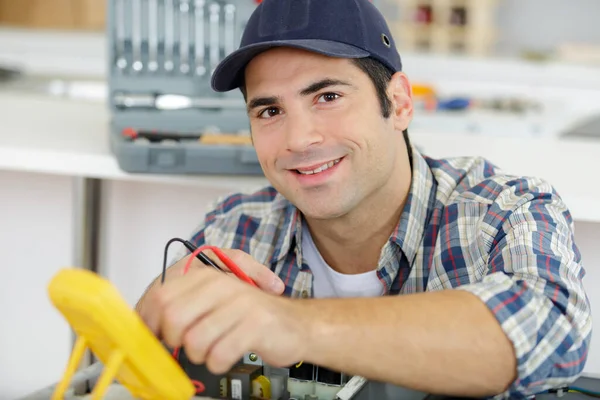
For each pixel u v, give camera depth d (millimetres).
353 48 931
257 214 1175
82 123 1791
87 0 3066
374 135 951
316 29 928
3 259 1702
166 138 1401
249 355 860
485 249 958
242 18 1508
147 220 1646
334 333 732
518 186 1000
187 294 713
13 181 1662
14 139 1553
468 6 3180
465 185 1064
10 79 2645
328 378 871
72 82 2596
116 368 621
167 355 650
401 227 1026
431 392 771
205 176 1375
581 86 2988
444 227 1021
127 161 1353
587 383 915
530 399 845
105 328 608
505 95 2883
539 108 2398
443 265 1004
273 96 937
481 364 761
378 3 3297
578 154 1611
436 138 1771
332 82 921
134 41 1487
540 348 793
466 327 764
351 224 1024
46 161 1440
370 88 948
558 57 3096
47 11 3076
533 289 824
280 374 880
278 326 705
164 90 1489
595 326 1391
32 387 1761
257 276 880
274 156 961
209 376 831
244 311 697
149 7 1481
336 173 951
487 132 2035
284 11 937
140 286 1680
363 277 1087
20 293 1714
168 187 1622
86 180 1565
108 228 1665
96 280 612
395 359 744
